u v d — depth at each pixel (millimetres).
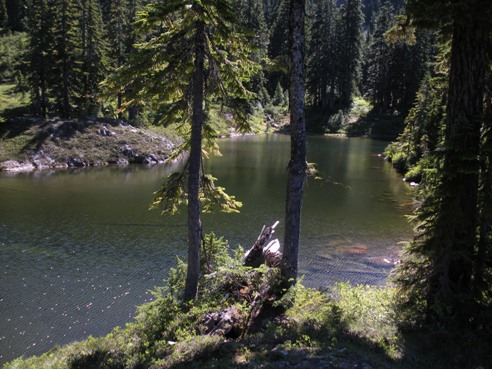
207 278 12977
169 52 11211
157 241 21203
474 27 8961
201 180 13211
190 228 12734
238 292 12078
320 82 87625
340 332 8875
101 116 56062
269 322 9703
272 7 116875
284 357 7641
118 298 15297
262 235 15039
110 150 48250
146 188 34219
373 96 86375
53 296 15336
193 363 8148
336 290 12688
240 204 13461
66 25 47750
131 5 62188
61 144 45875
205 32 11930
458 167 8898
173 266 18109
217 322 10359
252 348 8570
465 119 8875
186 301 12656
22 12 92000
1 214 25391
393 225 24188
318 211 27125
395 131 77938
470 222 9414
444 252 9469
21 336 12906
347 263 18359
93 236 21781
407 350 8148
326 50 85562
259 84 87688
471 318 9156
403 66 81250
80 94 51125
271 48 95125
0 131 44938
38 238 21281
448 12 8641
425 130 43062
